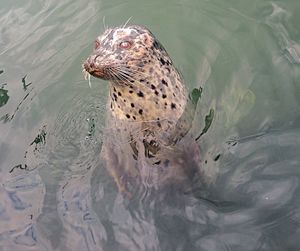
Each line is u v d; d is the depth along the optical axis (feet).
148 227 5.33
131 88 5.83
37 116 6.96
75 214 5.52
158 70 5.97
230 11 8.27
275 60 7.15
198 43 7.79
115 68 5.55
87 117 6.79
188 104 6.32
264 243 5.04
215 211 5.39
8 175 6.14
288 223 5.16
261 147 5.97
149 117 6.05
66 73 7.59
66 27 8.45
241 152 5.95
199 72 7.24
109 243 5.22
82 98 7.13
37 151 6.42
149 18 8.40
